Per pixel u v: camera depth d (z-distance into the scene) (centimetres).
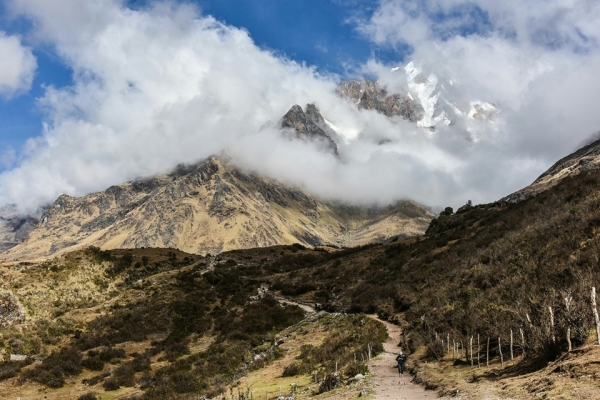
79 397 4162
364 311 6644
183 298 8131
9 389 4397
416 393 2353
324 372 3575
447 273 5781
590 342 1917
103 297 8619
